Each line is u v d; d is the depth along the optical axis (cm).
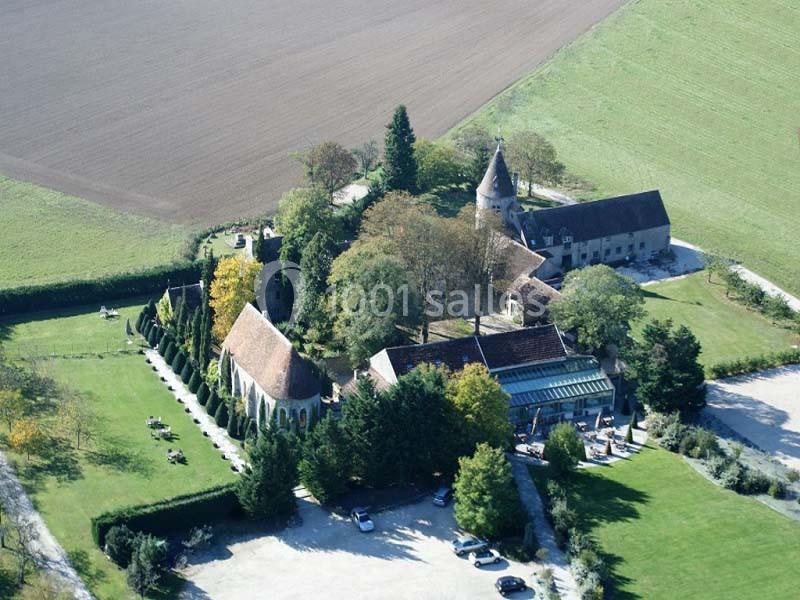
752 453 18662
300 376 18300
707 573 15750
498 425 17562
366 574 15588
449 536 16425
